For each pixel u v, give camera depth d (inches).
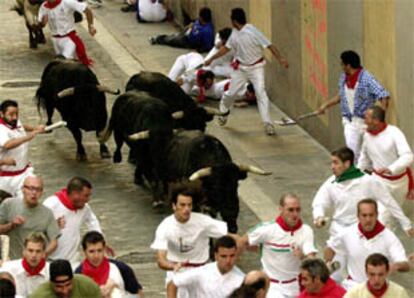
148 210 1473.9
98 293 1010.1
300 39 1720.0
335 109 1616.6
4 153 1380.4
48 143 1702.8
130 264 1331.2
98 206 1491.1
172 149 1381.6
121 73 2017.7
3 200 1184.2
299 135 1716.3
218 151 1348.4
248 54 1708.9
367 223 1104.8
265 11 1846.7
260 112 1721.2
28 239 1073.5
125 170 1601.9
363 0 1498.5
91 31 2003.0
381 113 1288.1
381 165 1295.5
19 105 1856.5
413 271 1275.8
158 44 2162.9
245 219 1446.9
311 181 1553.9
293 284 1138.0
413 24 1381.6
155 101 1489.9
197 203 1173.1
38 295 997.2
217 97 1862.7
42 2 2142.0
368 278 1028.5
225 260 1031.6
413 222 1385.3
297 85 1743.4
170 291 1049.5
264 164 1617.9
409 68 1392.7
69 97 1611.7
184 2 2245.3
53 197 1185.4
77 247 1192.2
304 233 1132.5
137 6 2317.9
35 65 2073.1
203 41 2107.5
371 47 1487.5
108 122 1644.9
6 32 2278.5
